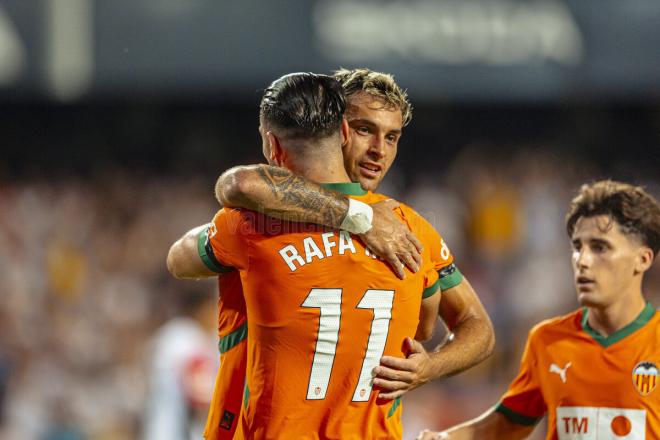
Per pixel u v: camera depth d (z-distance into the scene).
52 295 34.22
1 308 32.16
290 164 9.20
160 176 43.00
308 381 8.99
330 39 35.56
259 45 35.78
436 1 35.44
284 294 8.92
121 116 45.28
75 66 35.44
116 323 33.47
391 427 9.38
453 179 40.03
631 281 10.56
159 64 35.78
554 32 35.94
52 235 35.94
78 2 35.41
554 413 10.85
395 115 10.00
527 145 45.31
